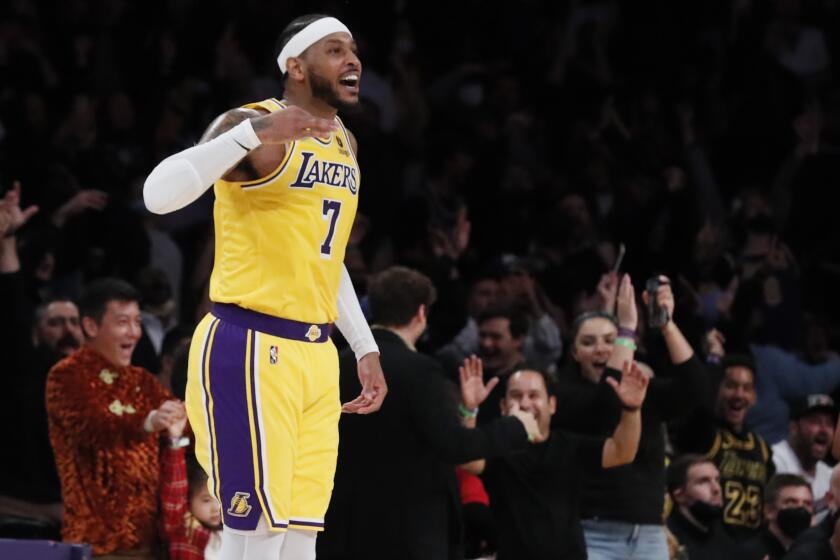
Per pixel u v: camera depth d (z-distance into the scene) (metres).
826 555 11.80
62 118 21.06
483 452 10.67
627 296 12.78
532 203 21.36
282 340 8.02
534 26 25.27
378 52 23.78
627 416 11.90
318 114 8.16
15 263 12.12
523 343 15.76
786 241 22.11
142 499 11.17
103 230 16.83
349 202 8.20
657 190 21.50
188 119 21.33
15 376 12.08
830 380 16.88
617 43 25.27
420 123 22.83
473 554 12.54
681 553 13.09
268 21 23.00
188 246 18.23
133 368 11.51
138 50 22.12
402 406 10.64
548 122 23.72
